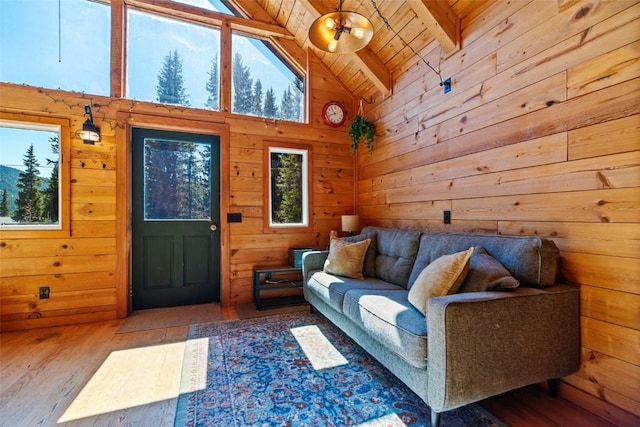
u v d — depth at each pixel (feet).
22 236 8.64
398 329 4.96
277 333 8.21
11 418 4.76
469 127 7.43
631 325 4.48
